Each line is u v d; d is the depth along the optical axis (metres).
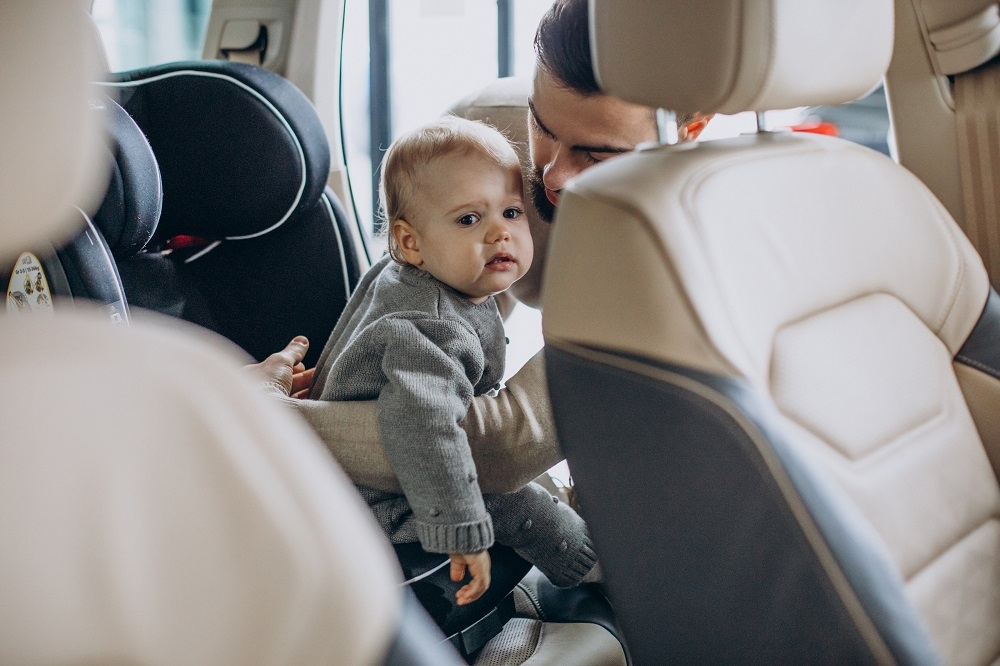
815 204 1.02
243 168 1.67
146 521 0.40
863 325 1.02
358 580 0.44
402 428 1.14
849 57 0.96
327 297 1.83
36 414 0.39
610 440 0.91
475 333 1.27
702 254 0.87
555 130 1.26
